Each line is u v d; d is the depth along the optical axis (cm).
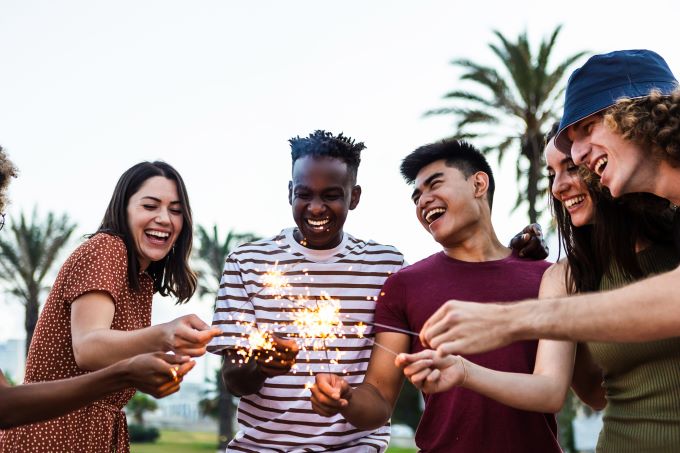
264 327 421
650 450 306
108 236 386
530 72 2195
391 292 415
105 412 382
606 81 302
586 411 2441
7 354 2944
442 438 380
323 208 427
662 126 276
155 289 432
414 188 428
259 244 449
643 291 254
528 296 396
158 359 283
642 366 314
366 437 424
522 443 375
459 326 267
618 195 294
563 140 325
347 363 419
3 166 333
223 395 3388
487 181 425
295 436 410
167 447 5012
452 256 422
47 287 2958
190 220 425
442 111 2306
